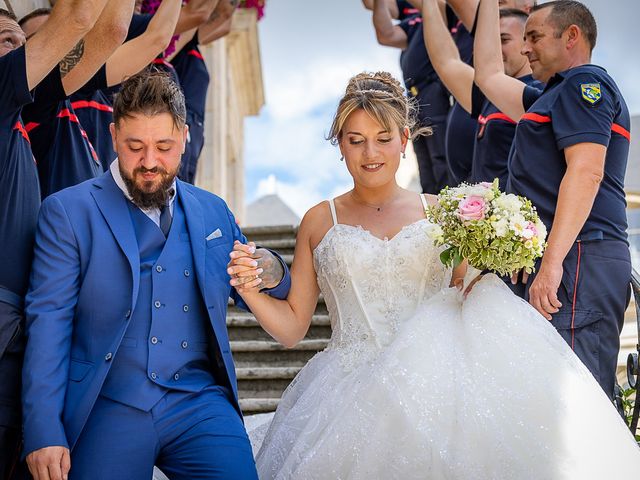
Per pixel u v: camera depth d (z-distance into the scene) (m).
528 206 3.25
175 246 3.00
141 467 2.80
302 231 3.62
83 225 2.96
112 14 3.51
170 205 3.08
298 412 3.29
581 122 3.48
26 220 3.15
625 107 3.74
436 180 6.59
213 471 2.77
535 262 3.63
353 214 3.57
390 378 3.00
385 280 3.40
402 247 3.41
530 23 3.84
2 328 2.85
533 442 2.86
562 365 3.01
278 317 3.37
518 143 3.71
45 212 2.99
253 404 5.15
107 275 2.91
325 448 2.98
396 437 2.92
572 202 3.38
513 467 2.83
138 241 2.97
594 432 2.88
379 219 3.54
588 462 2.82
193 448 2.83
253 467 2.83
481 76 4.18
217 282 3.04
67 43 3.10
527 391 2.94
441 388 2.97
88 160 4.11
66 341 2.84
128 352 2.88
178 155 2.95
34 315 2.83
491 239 3.17
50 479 2.65
